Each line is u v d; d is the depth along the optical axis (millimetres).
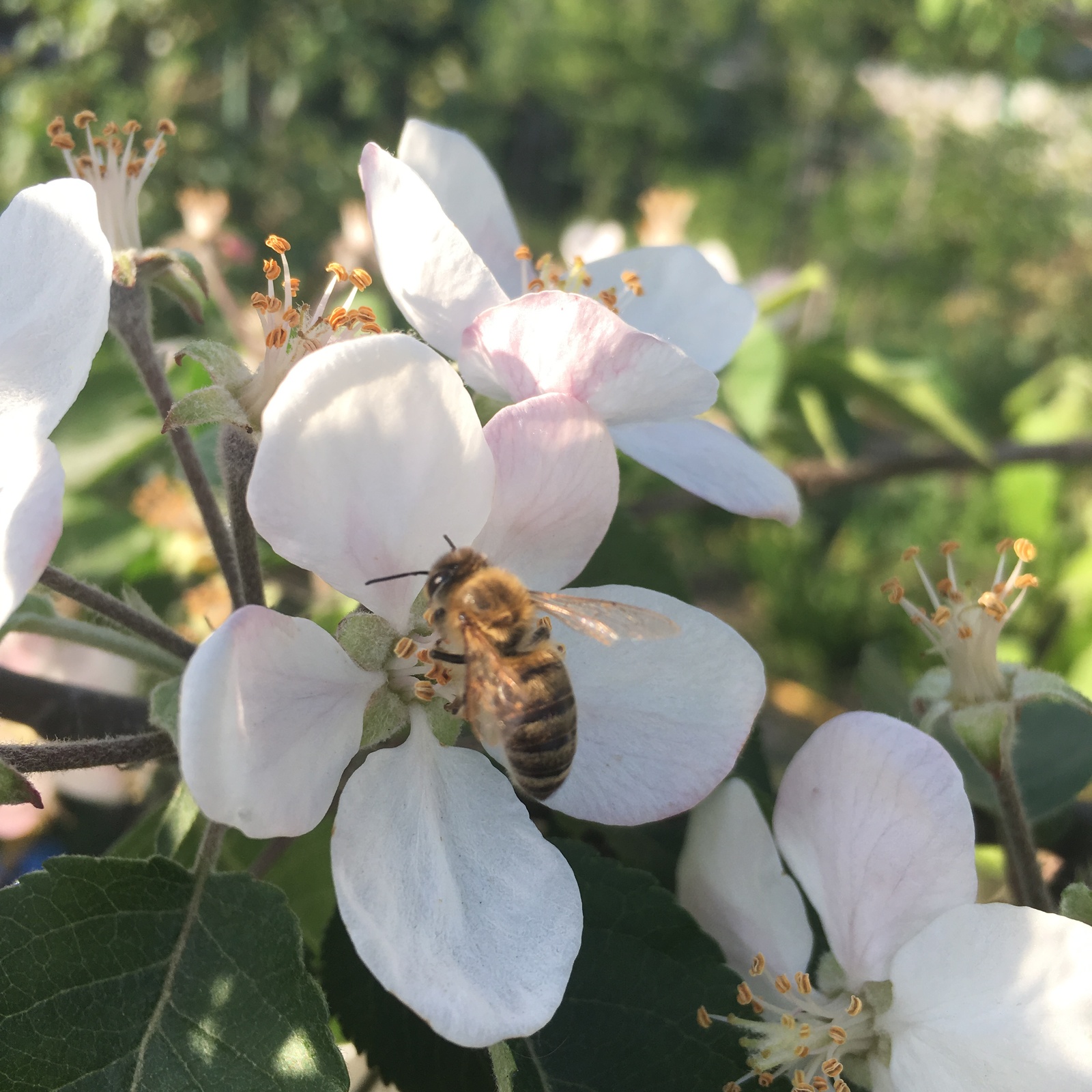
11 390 60
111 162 83
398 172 63
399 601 63
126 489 175
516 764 62
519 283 89
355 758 71
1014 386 467
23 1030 56
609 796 65
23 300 61
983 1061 60
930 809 62
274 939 60
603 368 62
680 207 170
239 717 51
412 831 62
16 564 50
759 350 132
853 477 162
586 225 171
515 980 57
